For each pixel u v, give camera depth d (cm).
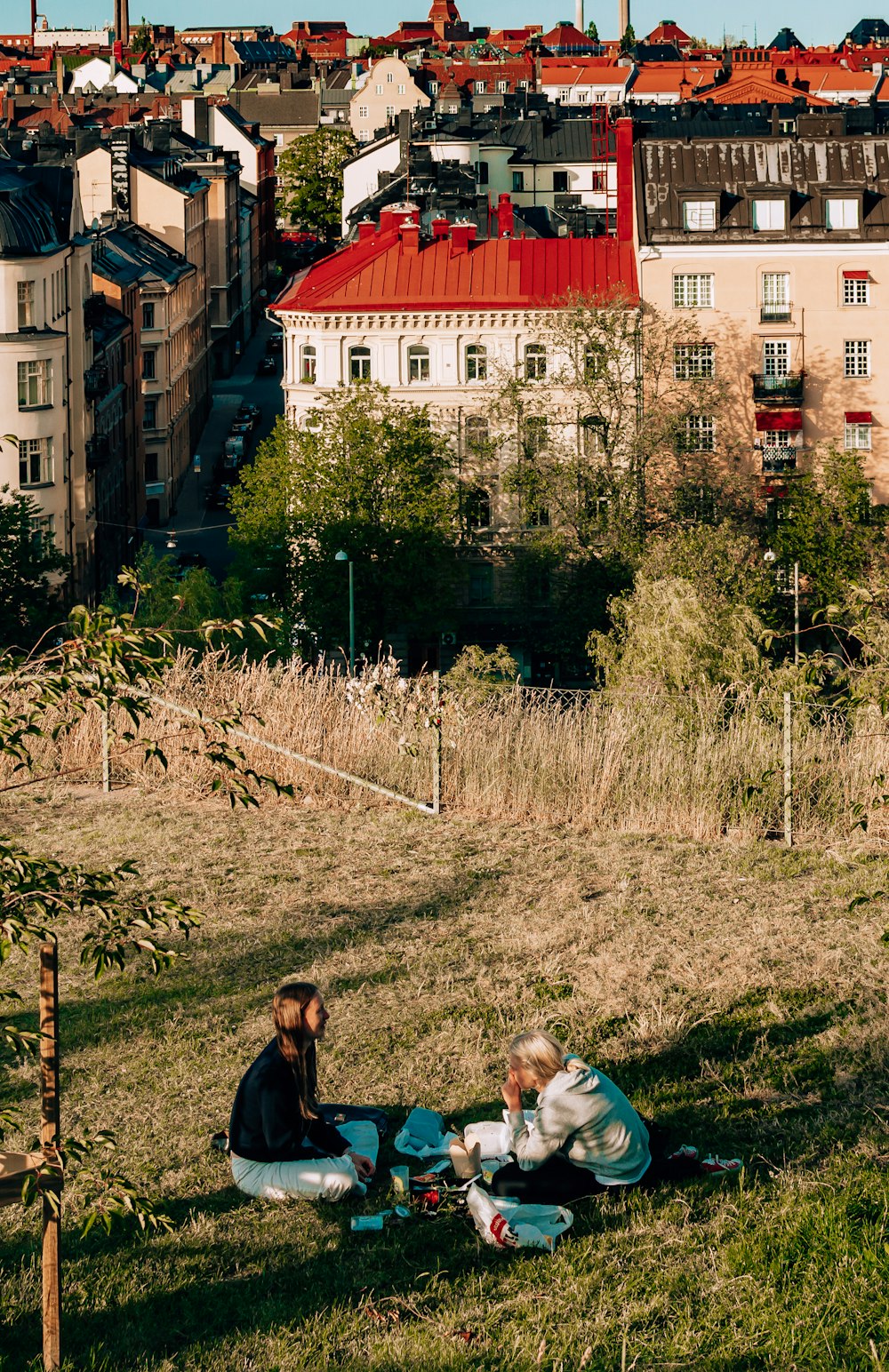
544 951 1858
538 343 7288
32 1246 1220
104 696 1110
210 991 1734
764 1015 1655
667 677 4869
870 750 2402
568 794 2445
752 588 5956
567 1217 1218
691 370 7469
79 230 7756
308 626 6619
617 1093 1276
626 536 6594
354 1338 1083
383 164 14650
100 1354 1070
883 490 7556
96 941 1156
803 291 7388
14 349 7006
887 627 1653
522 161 13925
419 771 2516
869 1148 1312
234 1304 1136
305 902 2039
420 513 6638
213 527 10369
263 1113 1280
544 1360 1042
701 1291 1112
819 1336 1047
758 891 2092
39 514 7219
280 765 2541
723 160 7550
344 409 6756
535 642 7000
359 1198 1288
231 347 14488
